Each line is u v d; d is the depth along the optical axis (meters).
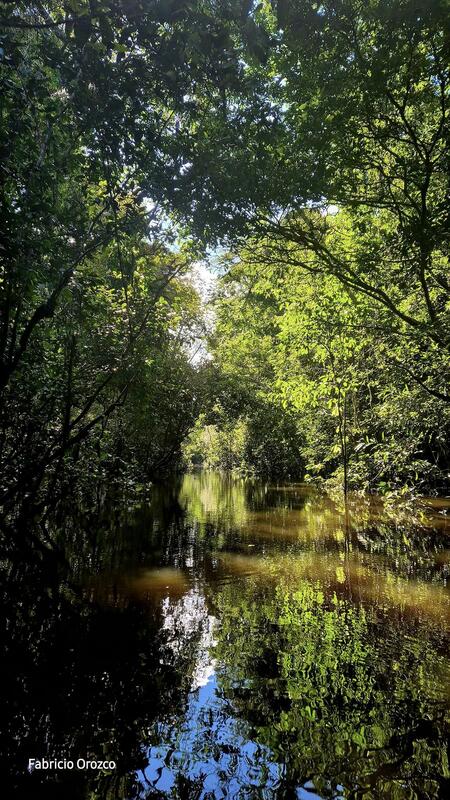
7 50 3.85
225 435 37.12
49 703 3.40
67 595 5.64
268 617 5.02
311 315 10.24
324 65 5.86
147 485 16.33
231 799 2.52
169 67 3.87
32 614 5.04
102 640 4.43
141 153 5.09
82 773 2.74
